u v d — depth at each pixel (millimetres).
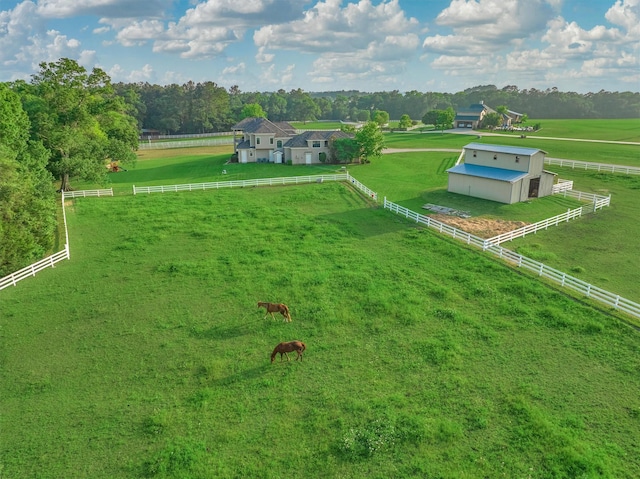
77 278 31891
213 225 42688
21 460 16422
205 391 19875
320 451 16406
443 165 75125
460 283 29719
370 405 18625
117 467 16047
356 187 56531
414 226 41781
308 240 38594
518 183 49250
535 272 30734
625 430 16953
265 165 77625
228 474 15547
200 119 171500
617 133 119125
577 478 14797
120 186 64750
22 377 21328
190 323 25812
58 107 58062
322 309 26875
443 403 18688
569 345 22453
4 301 28562
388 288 29234
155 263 34250
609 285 29891
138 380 20953
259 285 30172
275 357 22391
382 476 15289
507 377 20234
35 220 35188
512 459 15781
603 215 45219
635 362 20844
